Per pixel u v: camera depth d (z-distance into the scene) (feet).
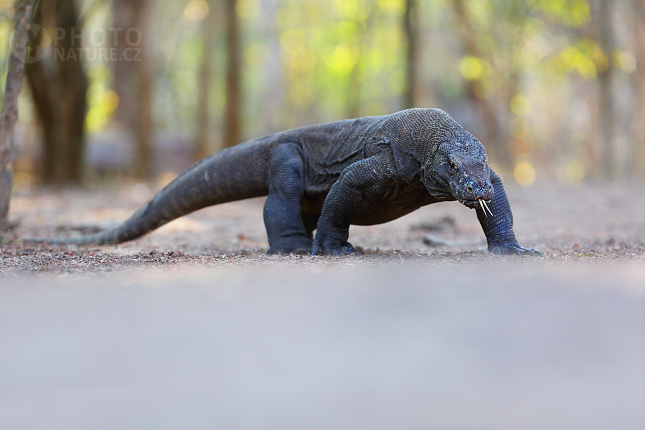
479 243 36.78
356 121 28.55
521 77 160.97
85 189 93.61
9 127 37.24
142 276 21.48
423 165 24.39
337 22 177.37
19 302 17.39
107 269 23.24
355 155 27.78
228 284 19.70
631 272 21.13
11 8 55.31
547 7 120.88
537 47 157.28
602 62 121.49
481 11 143.64
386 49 175.63
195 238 42.83
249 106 217.36
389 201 26.53
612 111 123.85
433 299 17.34
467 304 16.67
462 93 181.27
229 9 97.14
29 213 61.21
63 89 91.61
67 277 21.35
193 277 21.16
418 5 94.63
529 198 78.02
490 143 153.99
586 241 36.83
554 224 51.75
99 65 138.92
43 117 92.68
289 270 22.39
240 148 31.63
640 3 125.90
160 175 138.92
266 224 29.96
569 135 190.08
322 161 29.35
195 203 32.60
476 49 139.33
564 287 18.58
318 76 212.43
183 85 209.56
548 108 190.80
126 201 77.30
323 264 23.80
